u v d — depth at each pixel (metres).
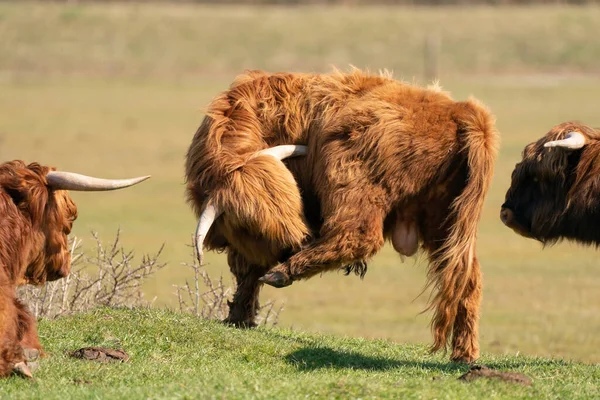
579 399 28.58
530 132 149.62
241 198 34.12
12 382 28.61
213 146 35.28
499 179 117.56
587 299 70.12
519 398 27.83
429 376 31.19
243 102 36.56
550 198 35.69
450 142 33.88
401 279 81.94
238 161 34.62
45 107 181.00
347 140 34.59
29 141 144.88
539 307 67.25
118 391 27.38
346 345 37.66
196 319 37.19
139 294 43.56
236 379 28.55
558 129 35.44
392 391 27.23
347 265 35.03
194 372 30.67
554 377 31.48
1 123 160.25
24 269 30.45
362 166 34.16
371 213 33.88
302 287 78.38
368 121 34.44
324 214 34.75
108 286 45.00
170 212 106.62
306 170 36.03
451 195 34.09
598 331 59.53
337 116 35.22
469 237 33.62
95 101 191.75
